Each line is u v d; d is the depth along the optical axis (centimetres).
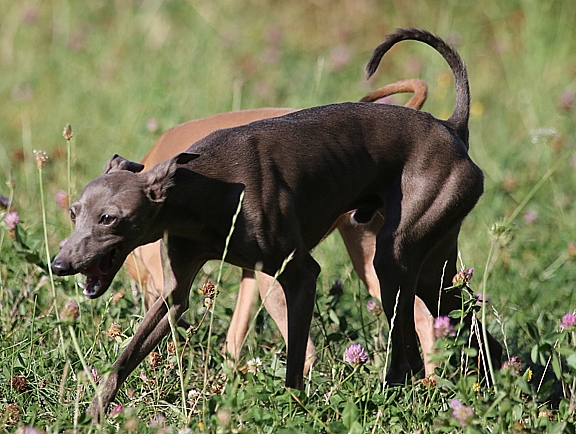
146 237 911
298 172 947
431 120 1016
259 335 1134
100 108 1881
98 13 2284
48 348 1038
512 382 801
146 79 1923
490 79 2120
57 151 1522
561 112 1739
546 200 1535
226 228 925
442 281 1019
